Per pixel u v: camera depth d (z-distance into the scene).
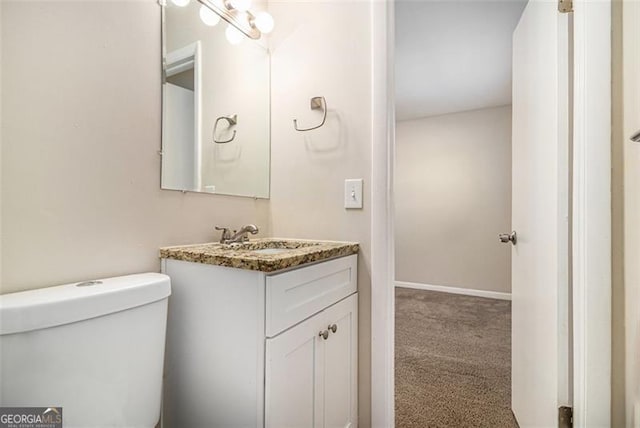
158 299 0.85
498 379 1.79
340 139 1.33
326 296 1.05
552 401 1.04
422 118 4.03
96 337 0.72
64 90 0.81
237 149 1.35
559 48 1.01
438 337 2.40
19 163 0.74
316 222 1.38
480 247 3.67
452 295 3.69
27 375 0.63
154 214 1.03
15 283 0.73
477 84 3.00
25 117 0.75
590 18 0.90
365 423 1.25
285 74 1.47
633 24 0.82
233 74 1.33
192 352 0.97
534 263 1.21
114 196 0.92
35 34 0.76
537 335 1.18
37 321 0.64
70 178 0.83
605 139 0.89
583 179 0.91
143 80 1.00
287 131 1.47
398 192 4.19
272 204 1.50
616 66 0.89
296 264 0.89
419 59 2.53
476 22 2.04
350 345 1.21
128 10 0.96
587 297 0.90
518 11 1.93
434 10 1.92
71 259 0.83
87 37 0.86
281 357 0.85
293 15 1.46
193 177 1.16
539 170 1.17
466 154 3.76
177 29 1.12
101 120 0.89
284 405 0.86
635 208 0.81
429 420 1.43
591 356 0.89
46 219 0.78
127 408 0.78
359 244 1.27
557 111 1.02
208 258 0.91
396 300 3.46
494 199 3.61
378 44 1.23
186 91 1.14
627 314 0.85
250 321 0.84
